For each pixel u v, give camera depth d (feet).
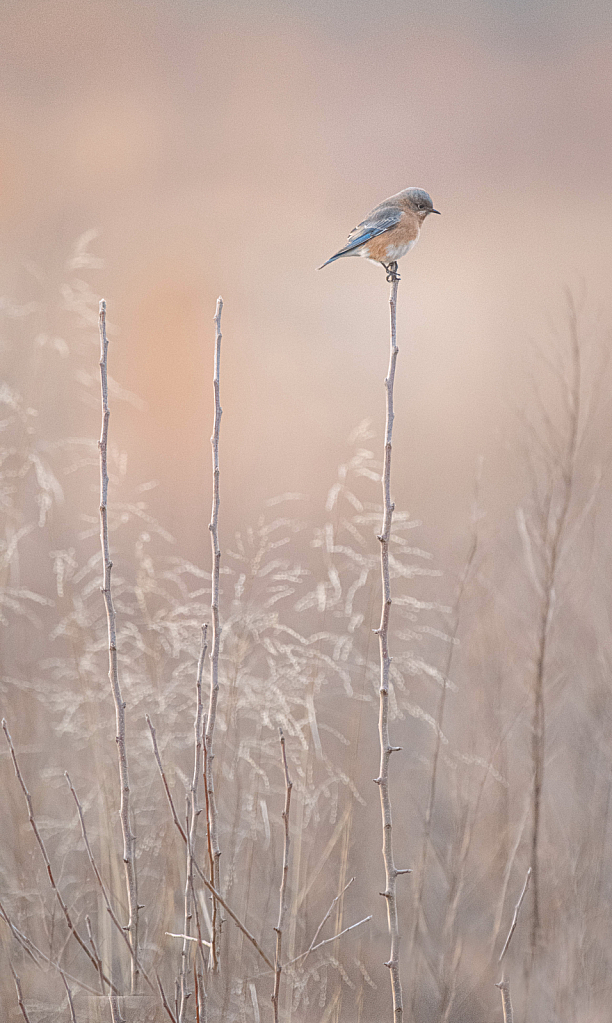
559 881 30.17
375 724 39.14
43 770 31.22
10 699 32.53
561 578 32.50
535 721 28.17
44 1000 25.26
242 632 29.14
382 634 20.65
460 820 29.66
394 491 55.26
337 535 31.81
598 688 32.65
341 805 31.99
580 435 32.12
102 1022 24.89
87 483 46.29
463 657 34.58
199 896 24.57
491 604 33.42
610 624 33.24
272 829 29.68
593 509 32.50
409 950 30.78
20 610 32.81
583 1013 27.53
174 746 29.19
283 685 28.86
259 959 26.43
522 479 34.83
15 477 32.55
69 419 42.68
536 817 27.68
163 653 31.37
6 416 34.01
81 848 29.76
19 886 28.02
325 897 31.30
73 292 37.83
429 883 32.71
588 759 32.19
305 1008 25.76
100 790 28.32
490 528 36.17
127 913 26.71
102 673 31.94
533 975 27.91
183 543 48.26
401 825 34.32
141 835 28.89
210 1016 24.13
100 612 36.27
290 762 30.55
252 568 30.81
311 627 34.88
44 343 37.01
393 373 20.89
